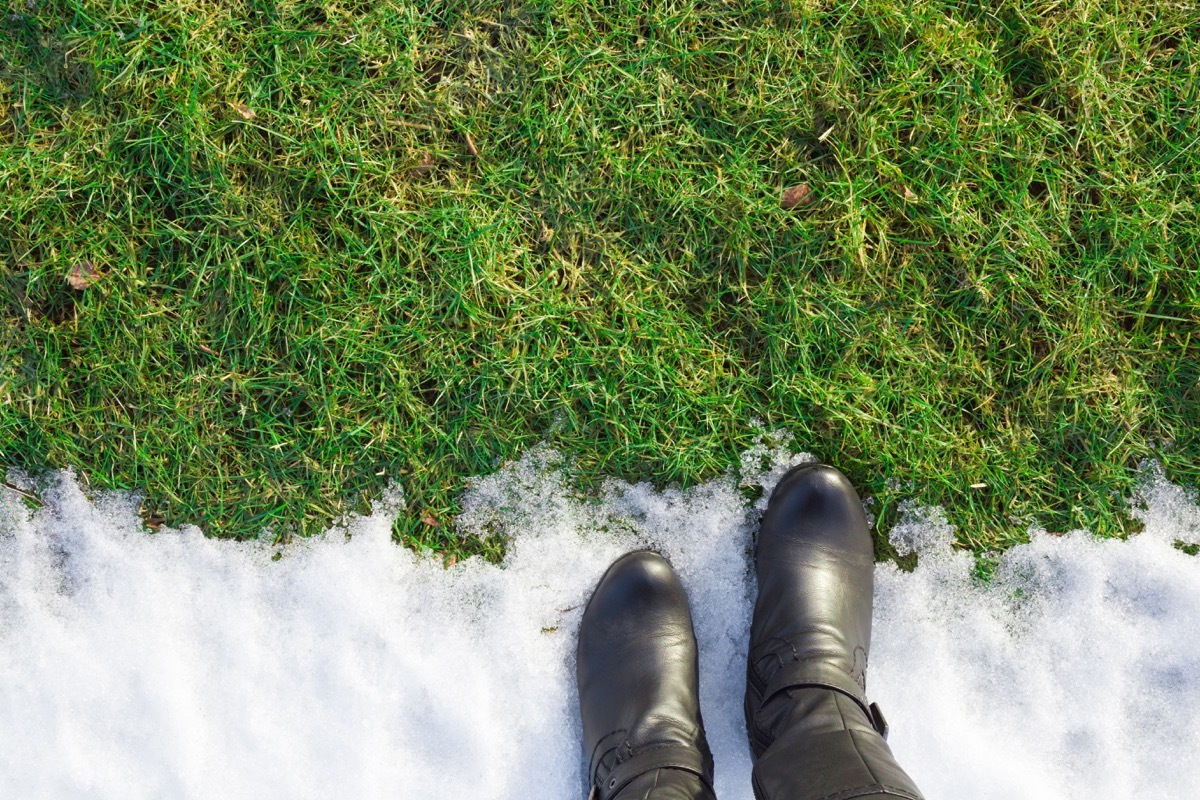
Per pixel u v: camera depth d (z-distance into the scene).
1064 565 1.62
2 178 1.53
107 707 1.59
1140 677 1.62
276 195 1.55
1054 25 1.59
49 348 1.55
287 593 1.60
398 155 1.58
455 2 1.58
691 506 1.63
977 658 1.62
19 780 1.58
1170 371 1.62
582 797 1.61
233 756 1.58
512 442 1.60
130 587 1.60
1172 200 1.61
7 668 1.60
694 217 1.59
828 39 1.59
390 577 1.60
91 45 1.52
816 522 1.60
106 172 1.53
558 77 1.57
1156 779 1.59
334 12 1.55
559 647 1.62
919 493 1.63
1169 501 1.62
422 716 1.58
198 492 1.59
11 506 1.60
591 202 1.58
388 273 1.55
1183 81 1.61
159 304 1.56
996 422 1.62
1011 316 1.61
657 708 1.55
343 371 1.56
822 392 1.59
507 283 1.57
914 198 1.58
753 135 1.59
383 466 1.60
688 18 1.58
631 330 1.58
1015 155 1.60
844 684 1.49
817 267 1.60
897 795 1.23
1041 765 1.61
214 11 1.54
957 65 1.59
